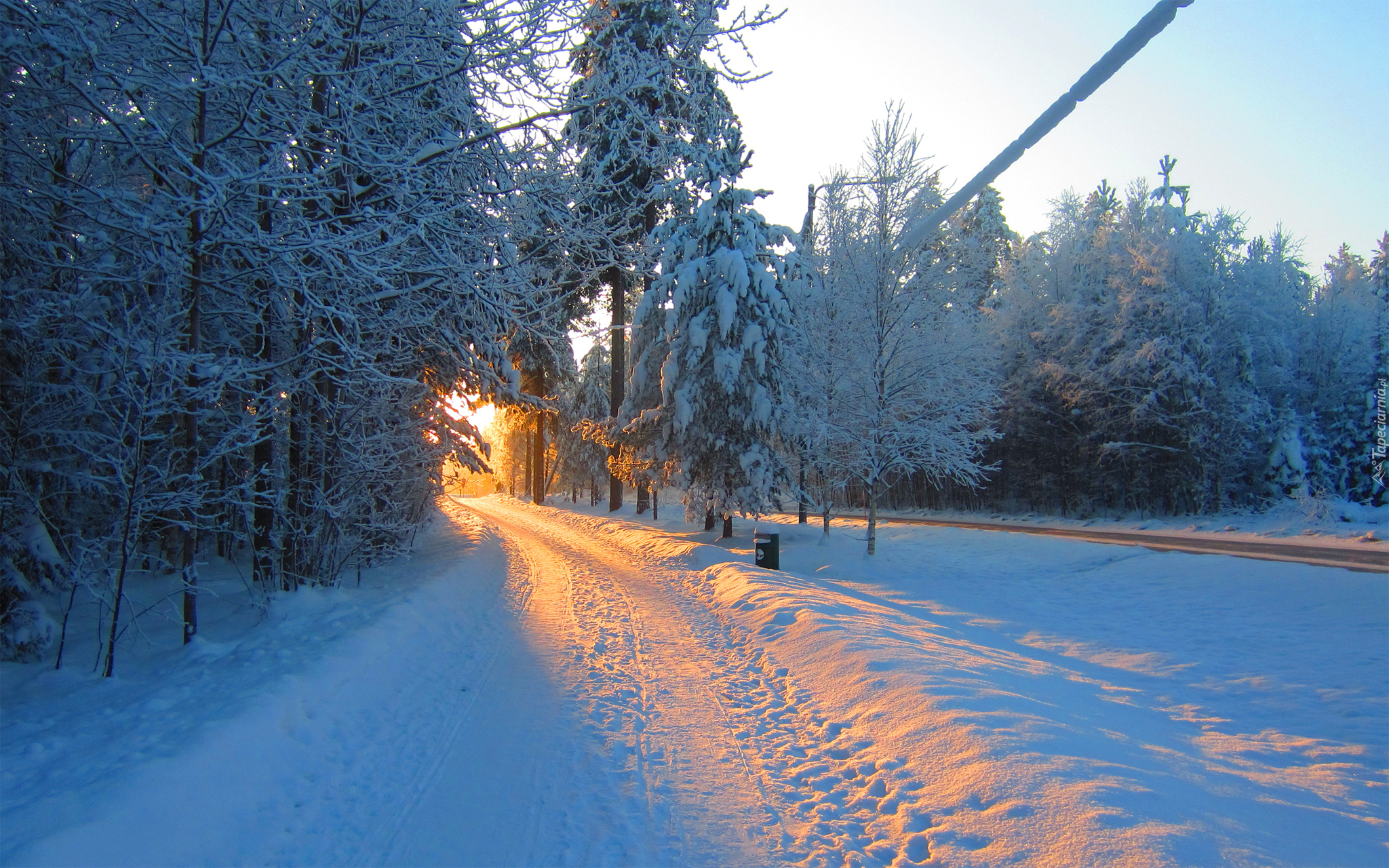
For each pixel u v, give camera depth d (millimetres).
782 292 19953
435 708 5727
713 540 20672
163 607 7973
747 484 18906
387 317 7652
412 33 6988
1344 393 28578
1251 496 27250
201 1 5672
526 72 7117
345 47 6742
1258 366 28453
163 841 3137
